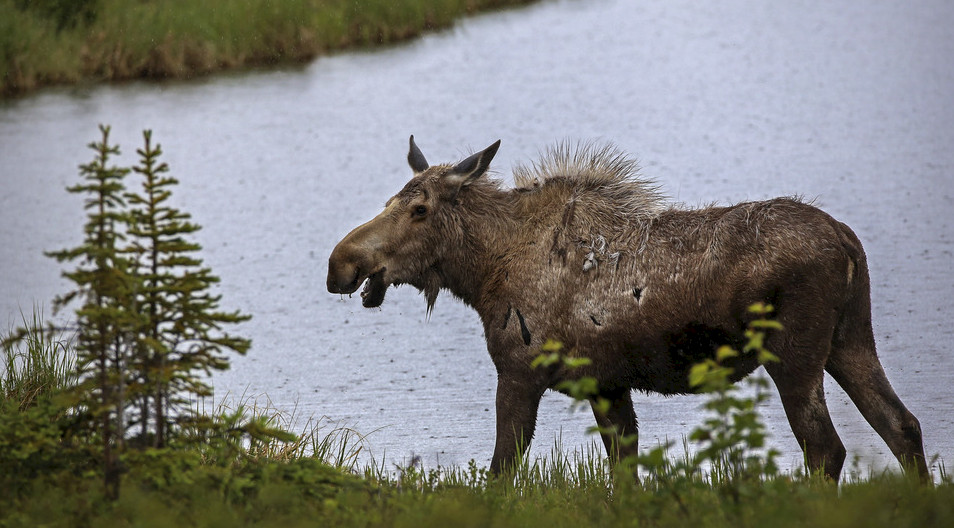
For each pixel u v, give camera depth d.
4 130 88.06
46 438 24.41
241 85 102.75
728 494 23.45
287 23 112.81
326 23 117.00
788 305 28.23
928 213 61.59
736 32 126.00
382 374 44.91
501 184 33.25
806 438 28.53
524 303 31.22
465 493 26.38
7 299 54.06
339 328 50.47
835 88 97.31
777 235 28.41
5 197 73.06
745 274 28.48
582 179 31.89
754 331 28.42
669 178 70.50
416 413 40.81
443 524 22.72
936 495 24.03
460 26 131.12
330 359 46.62
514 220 32.03
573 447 37.69
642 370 30.39
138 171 23.77
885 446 36.19
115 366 24.12
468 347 48.38
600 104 93.38
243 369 45.53
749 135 82.00
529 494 27.92
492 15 138.88
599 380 30.73
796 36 122.19
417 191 32.41
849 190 66.75
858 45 116.31
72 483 24.11
